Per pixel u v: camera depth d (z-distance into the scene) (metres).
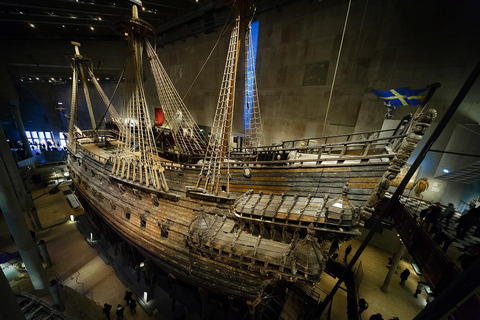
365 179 5.56
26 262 10.20
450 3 9.26
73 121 18.22
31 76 28.30
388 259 13.93
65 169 28.70
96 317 10.05
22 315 3.76
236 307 8.92
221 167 8.29
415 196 10.99
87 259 13.95
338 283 8.48
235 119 19.53
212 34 20.00
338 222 5.37
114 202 11.26
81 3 18.19
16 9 17.88
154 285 11.67
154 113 31.23
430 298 10.27
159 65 11.89
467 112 9.45
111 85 34.81
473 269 2.36
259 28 15.92
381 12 10.99
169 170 9.52
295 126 15.51
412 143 4.41
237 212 7.12
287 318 8.95
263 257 6.18
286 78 15.26
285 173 6.85
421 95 9.67
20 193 18.70
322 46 13.21
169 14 22.52
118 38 29.03
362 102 12.25
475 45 8.98
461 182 9.41
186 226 8.30
